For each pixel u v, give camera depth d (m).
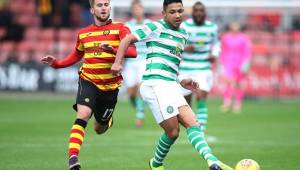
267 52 71.94
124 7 68.62
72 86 69.88
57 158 31.22
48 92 70.06
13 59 73.81
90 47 25.78
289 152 33.56
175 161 30.47
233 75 61.16
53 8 78.56
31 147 35.16
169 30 24.31
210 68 39.91
